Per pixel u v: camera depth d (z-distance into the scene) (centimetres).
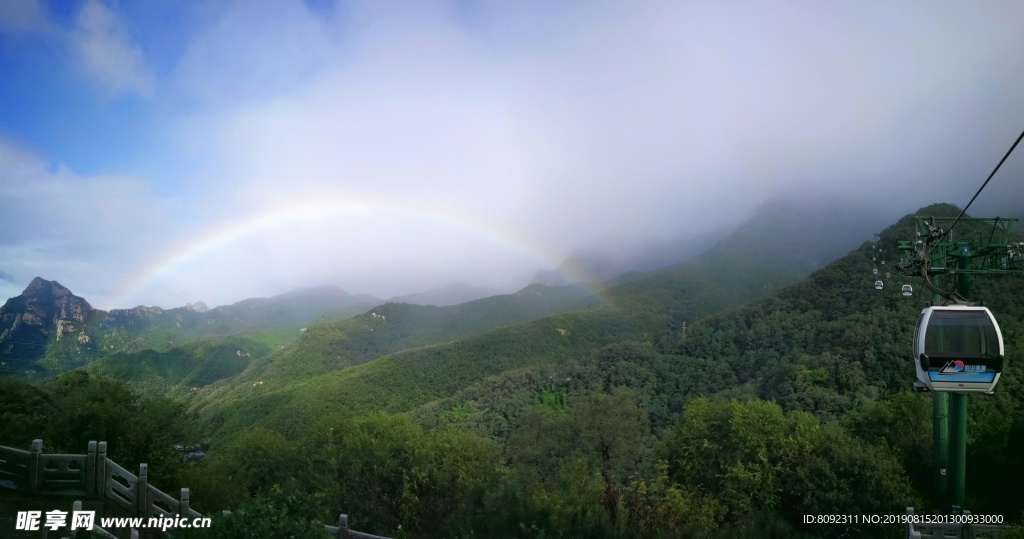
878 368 5091
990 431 2778
